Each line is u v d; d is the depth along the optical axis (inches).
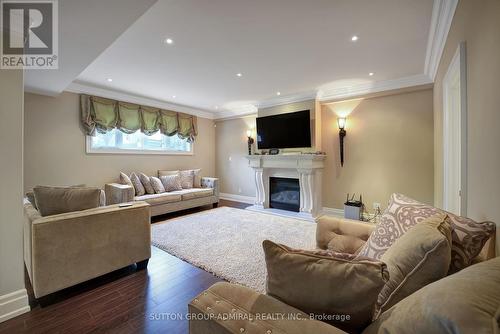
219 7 77.4
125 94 182.4
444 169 101.7
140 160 197.9
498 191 44.8
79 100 163.8
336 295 28.7
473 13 57.5
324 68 130.6
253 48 107.1
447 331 18.4
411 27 90.0
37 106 147.5
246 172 239.5
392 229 51.8
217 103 215.2
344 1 74.9
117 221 87.2
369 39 99.1
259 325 28.1
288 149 197.5
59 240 74.1
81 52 96.3
